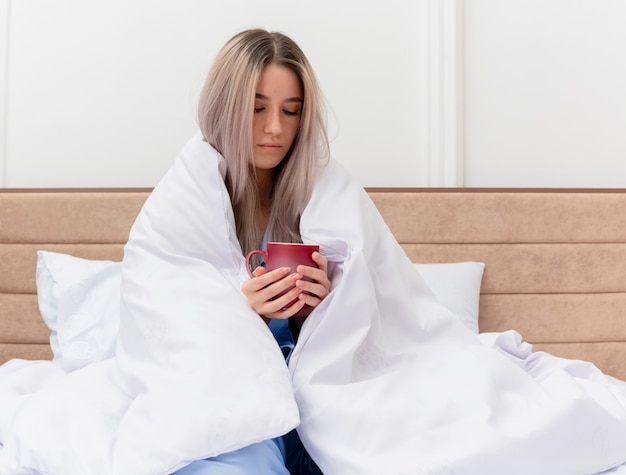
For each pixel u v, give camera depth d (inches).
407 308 53.7
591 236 90.9
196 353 44.2
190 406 41.0
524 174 97.4
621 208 91.4
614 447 43.5
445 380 46.3
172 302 48.5
